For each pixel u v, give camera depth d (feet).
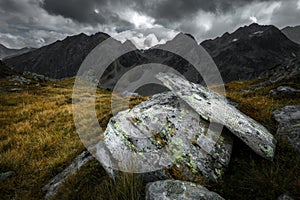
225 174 8.59
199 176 8.25
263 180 7.53
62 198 9.47
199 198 6.67
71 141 17.63
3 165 14.01
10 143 18.20
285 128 11.26
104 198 8.22
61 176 11.84
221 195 7.55
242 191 7.56
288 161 8.63
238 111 12.61
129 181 7.98
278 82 30.45
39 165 13.93
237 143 10.12
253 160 8.63
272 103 17.28
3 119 25.41
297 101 17.17
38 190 10.94
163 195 6.90
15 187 11.62
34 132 20.80
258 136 9.61
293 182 7.27
